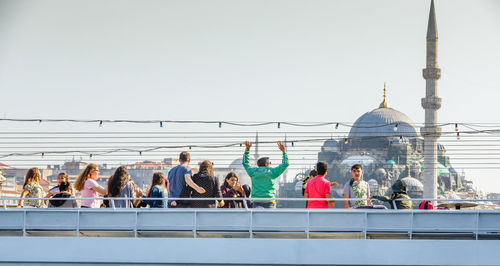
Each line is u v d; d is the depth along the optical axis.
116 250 13.66
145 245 13.66
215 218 14.20
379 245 13.47
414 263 13.43
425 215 14.07
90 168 14.85
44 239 13.75
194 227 14.10
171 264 13.62
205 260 13.61
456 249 13.41
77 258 13.69
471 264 13.41
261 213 14.15
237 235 14.66
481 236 14.66
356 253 13.49
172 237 14.55
